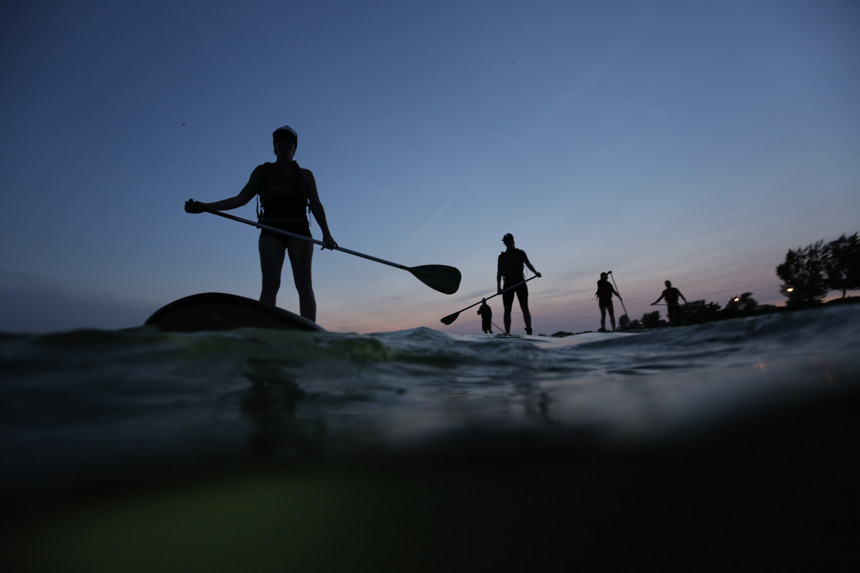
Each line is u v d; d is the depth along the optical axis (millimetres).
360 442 718
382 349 1464
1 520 475
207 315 1837
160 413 821
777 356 1294
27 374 917
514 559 407
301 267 2926
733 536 437
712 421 743
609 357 1669
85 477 582
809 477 533
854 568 382
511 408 915
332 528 463
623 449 653
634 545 427
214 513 489
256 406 890
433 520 476
